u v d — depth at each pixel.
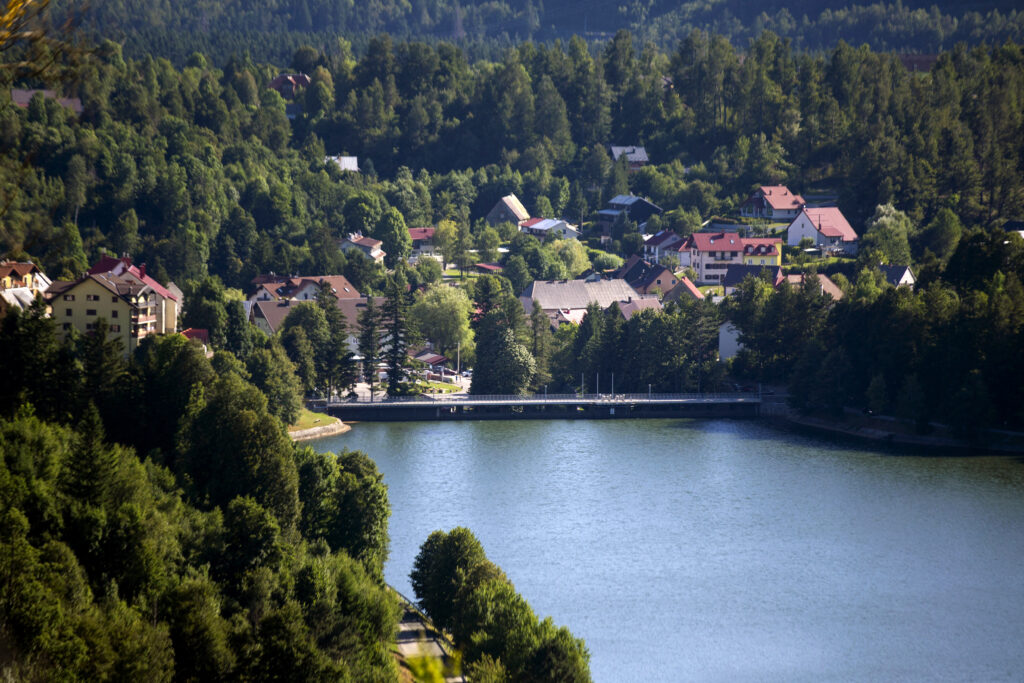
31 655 132.12
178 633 150.50
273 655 147.62
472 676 169.25
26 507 175.62
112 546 174.62
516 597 183.50
